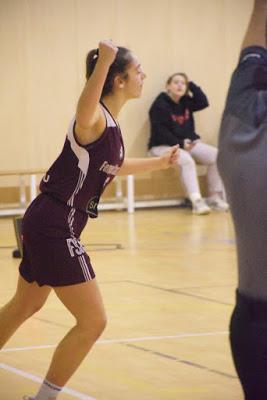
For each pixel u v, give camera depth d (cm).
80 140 562
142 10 1989
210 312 911
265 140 360
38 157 1911
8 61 1877
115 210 1958
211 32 2056
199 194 1875
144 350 757
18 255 1305
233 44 2077
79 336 566
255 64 379
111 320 878
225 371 688
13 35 1878
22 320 618
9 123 1884
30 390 641
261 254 365
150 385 653
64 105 1928
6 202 1889
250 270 371
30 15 1889
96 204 591
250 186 361
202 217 1808
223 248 1370
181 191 2042
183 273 1155
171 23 2016
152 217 1820
